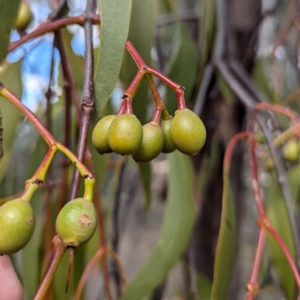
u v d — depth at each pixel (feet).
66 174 0.55
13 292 0.44
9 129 0.58
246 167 1.10
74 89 0.54
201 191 0.76
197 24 0.83
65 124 0.55
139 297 0.50
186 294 0.76
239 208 0.87
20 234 0.24
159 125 0.31
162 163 1.12
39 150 0.69
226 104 0.82
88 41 0.32
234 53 0.73
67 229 0.24
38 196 0.69
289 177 0.65
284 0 1.00
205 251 0.85
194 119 0.30
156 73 0.31
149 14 0.50
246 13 0.83
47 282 0.25
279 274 0.58
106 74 0.32
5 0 0.36
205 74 0.67
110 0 0.33
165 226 0.54
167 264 0.53
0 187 0.69
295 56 0.78
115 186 0.72
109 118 0.31
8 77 0.59
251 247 1.34
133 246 1.44
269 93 0.86
